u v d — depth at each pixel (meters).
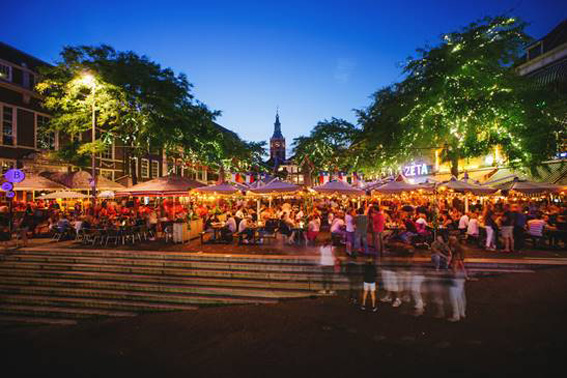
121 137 24.16
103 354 6.71
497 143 19.06
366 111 27.16
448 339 6.39
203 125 29.89
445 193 17.77
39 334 8.07
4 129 22.05
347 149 28.89
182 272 10.92
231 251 12.66
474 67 18.38
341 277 10.13
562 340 6.14
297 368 5.64
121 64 21.50
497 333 6.55
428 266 10.60
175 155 29.77
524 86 18.77
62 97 21.94
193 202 24.98
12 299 10.00
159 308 9.11
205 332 7.44
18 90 22.75
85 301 9.66
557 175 19.03
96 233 14.42
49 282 10.75
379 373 5.32
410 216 16.36
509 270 10.52
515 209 13.30
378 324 7.28
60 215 18.36
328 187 16.97
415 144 21.98
